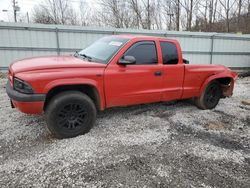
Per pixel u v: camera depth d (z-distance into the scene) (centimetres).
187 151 355
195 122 478
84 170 296
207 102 555
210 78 535
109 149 350
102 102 398
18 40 1097
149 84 442
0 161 308
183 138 399
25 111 341
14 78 345
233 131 442
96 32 1200
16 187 261
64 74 352
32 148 344
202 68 523
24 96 331
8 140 366
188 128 445
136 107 554
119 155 335
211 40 1427
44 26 1114
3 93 680
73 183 271
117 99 412
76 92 376
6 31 1069
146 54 438
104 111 517
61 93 366
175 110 550
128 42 416
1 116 466
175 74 476
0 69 1102
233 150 365
